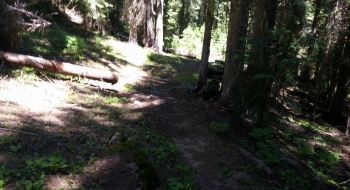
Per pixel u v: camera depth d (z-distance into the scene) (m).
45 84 8.51
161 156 5.99
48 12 19.45
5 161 4.23
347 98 16.12
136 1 21.86
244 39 8.07
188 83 13.39
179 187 4.79
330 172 8.37
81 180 4.22
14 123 5.54
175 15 28.08
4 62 8.12
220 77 15.11
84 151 5.22
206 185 5.45
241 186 5.72
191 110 9.02
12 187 3.66
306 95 15.95
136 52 20.09
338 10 11.05
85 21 18.98
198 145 7.03
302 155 8.55
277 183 6.18
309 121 12.74
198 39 30.28
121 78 12.61
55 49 13.31
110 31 25.48
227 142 7.36
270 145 8.03
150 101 9.51
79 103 7.96
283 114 8.74
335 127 12.95
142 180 4.44
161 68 17.36
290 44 6.96
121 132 6.37
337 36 12.12
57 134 5.67
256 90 7.75
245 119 8.88
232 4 8.84
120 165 4.74
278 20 7.76
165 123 7.91
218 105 9.48
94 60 14.09
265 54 7.16
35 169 4.18
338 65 13.58
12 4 8.70
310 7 7.03
